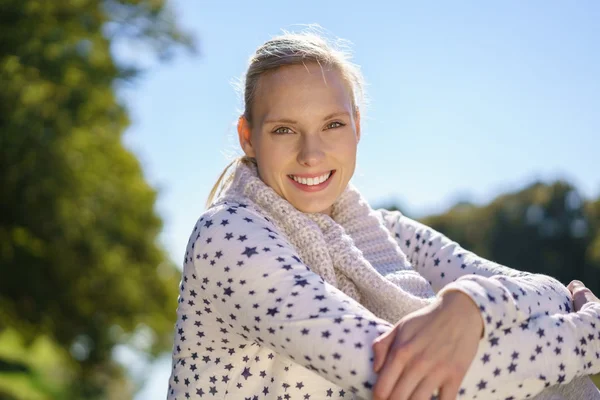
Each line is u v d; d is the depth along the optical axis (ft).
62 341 65.67
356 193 7.40
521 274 7.09
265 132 6.77
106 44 60.08
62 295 63.98
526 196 107.34
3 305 62.44
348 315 5.42
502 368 5.41
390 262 7.12
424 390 5.03
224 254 5.94
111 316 67.36
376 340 5.24
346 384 5.33
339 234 6.77
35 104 55.36
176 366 6.62
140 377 73.87
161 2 59.82
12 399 51.98
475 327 5.26
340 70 6.91
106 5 59.31
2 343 62.13
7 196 57.82
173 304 72.49
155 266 70.79
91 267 64.13
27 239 60.90
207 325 6.40
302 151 6.68
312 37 6.89
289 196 6.83
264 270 5.75
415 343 5.11
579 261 103.91
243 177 6.96
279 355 6.37
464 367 5.17
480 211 109.29
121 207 65.92
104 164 64.08
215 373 6.44
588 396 6.23
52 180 57.16
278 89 6.68
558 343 5.69
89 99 56.90
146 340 71.92
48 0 56.70
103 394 70.95
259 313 5.67
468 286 5.38
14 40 55.42
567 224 104.63
